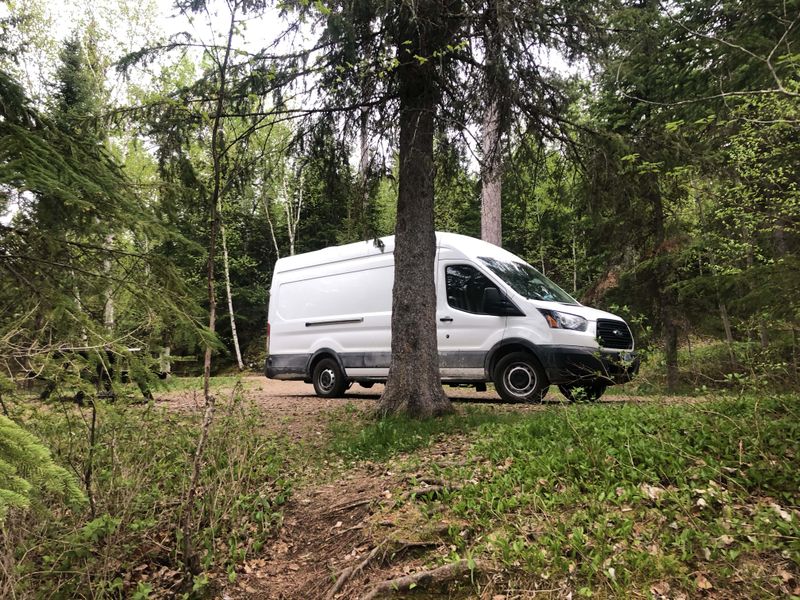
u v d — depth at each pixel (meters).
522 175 7.65
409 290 6.88
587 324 7.84
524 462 4.24
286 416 7.60
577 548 2.97
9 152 2.82
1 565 3.01
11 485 1.85
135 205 3.50
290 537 4.08
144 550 3.92
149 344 3.31
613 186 7.55
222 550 3.90
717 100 5.78
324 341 10.73
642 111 9.08
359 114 7.02
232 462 4.59
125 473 3.84
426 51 6.14
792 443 3.73
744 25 5.39
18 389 2.85
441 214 9.77
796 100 5.09
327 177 7.76
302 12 4.47
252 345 25.23
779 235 7.86
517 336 8.12
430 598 2.98
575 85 7.31
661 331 11.09
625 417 5.04
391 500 4.09
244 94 6.24
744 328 5.61
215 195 3.76
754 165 6.97
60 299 3.07
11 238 3.38
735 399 4.75
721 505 3.23
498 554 3.12
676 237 10.26
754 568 2.72
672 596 2.63
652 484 3.57
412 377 6.76
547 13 6.22
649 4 6.45
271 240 26.47
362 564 3.36
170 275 3.67
